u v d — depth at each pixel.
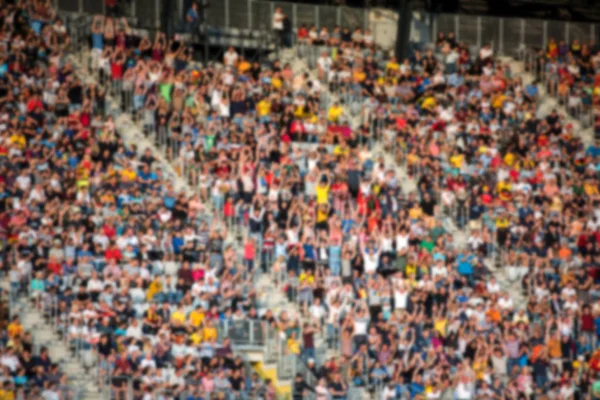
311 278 187.12
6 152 188.12
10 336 166.62
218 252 187.50
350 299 186.38
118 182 191.00
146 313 174.75
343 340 181.75
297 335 179.75
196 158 199.88
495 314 191.62
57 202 183.62
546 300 197.12
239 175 197.38
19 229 178.75
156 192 190.88
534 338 189.88
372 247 193.62
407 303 187.88
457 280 194.38
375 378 178.50
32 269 175.62
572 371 189.75
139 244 183.62
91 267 179.00
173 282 181.75
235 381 169.25
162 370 168.50
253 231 192.12
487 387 181.50
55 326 172.62
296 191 199.12
